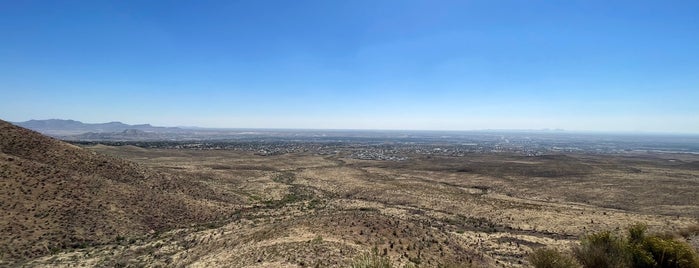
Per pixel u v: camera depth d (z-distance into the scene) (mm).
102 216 43438
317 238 28375
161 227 45938
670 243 18906
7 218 36938
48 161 53500
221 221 48500
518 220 51844
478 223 51531
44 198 42469
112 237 40250
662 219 49500
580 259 19719
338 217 35938
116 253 34719
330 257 24891
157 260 32281
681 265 18172
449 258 28734
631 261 18828
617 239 20297
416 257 27094
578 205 67875
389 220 35656
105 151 143500
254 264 24766
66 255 33812
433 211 60125
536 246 38562
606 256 18891
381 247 28281
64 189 45688
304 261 24172
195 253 32812
